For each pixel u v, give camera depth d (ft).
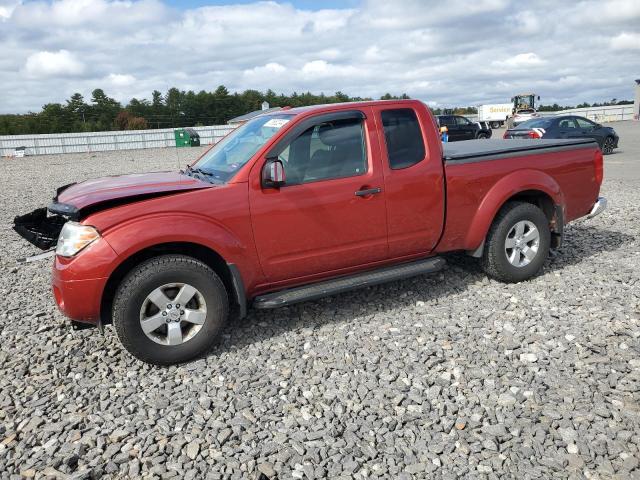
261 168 13.76
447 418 10.62
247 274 13.83
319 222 14.39
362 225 14.99
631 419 10.27
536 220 17.58
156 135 171.53
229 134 17.33
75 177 69.31
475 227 16.81
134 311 12.60
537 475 8.97
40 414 11.31
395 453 9.68
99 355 13.97
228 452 9.87
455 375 12.22
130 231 12.46
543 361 12.66
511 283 17.94
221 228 13.28
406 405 11.16
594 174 19.15
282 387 12.07
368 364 12.87
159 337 13.14
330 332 14.79
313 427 10.51
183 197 13.08
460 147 18.78
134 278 12.56
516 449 9.63
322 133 14.57
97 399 11.92
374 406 11.14
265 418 10.87
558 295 16.75
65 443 10.29
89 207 12.50
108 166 88.74
